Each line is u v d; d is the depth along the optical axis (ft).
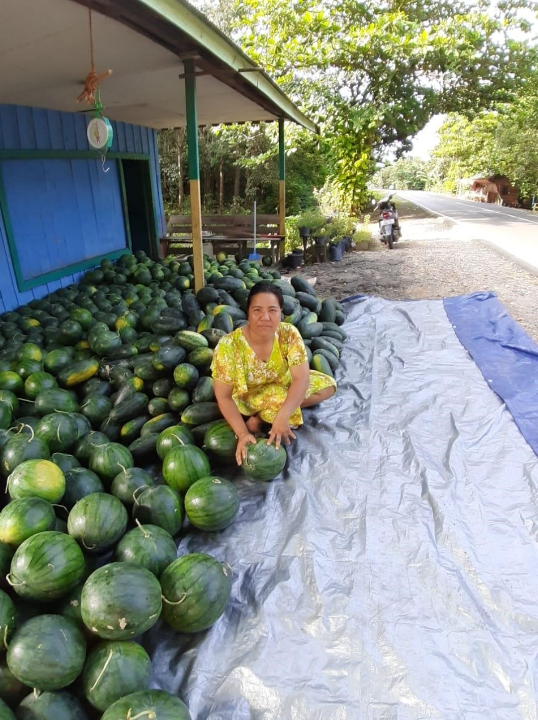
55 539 7.95
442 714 7.23
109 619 7.03
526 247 45.32
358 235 50.39
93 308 21.66
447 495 11.75
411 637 8.36
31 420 12.72
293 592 9.31
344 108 60.85
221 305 19.01
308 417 15.21
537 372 17.90
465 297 26.35
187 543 10.50
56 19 12.51
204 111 31.68
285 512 11.35
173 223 44.83
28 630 6.81
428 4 71.15
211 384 13.73
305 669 7.93
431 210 92.79
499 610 8.89
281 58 59.98
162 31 14.88
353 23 64.69
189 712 7.15
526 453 13.34
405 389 17.03
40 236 25.38
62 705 6.69
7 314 21.02
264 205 83.87
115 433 13.66
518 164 117.60
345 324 23.77
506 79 63.57
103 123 14.85
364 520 11.02
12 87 18.85
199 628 8.20
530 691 7.54
